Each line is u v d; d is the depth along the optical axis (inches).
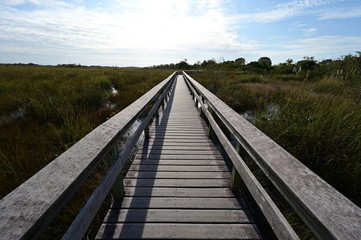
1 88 260.7
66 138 135.7
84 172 29.9
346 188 88.2
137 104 79.3
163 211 62.1
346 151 95.6
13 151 110.6
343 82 229.5
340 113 114.3
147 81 505.0
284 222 33.5
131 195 69.5
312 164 99.3
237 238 53.4
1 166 93.6
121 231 54.4
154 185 76.1
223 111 75.3
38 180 25.9
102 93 279.3
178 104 260.8
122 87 386.6
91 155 34.0
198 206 64.8
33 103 195.6
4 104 202.1
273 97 278.5
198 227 56.4
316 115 118.5
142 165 92.7
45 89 275.1
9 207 21.4
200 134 140.3
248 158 108.0
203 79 490.6
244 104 270.1
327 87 217.2
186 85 519.2
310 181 27.5
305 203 23.7
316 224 22.7
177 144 120.2
